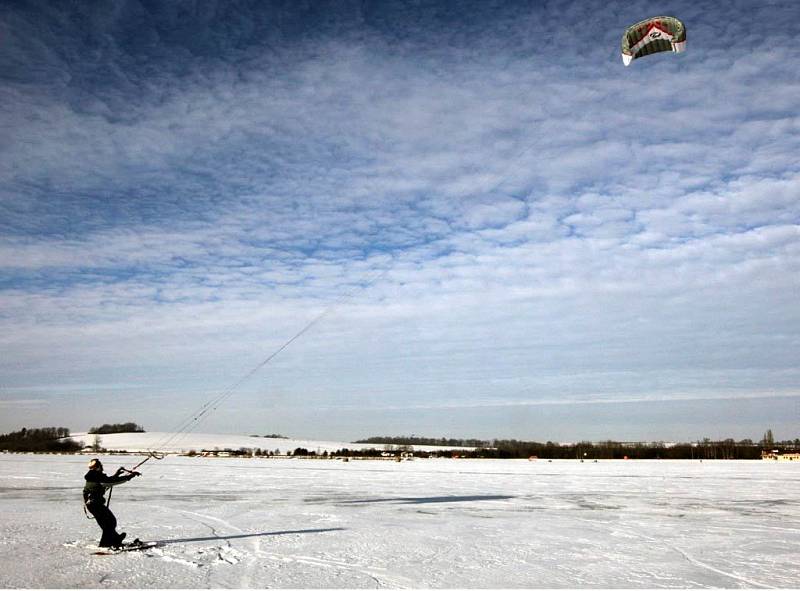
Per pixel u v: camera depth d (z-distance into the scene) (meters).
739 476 53.66
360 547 15.84
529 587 11.84
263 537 17.12
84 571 12.41
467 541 17.17
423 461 109.00
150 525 19.31
